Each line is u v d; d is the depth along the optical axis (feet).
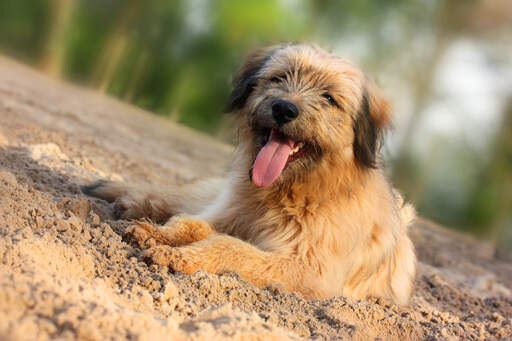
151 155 41.65
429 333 17.51
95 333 10.49
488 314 23.71
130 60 128.16
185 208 24.16
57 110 45.27
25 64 109.60
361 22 126.00
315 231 19.33
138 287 14.53
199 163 46.57
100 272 15.31
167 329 11.51
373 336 16.02
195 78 134.21
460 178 125.18
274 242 19.47
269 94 20.35
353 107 20.83
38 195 18.88
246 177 21.40
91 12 127.95
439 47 122.72
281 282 18.04
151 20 132.16
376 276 21.71
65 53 121.19
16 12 118.73
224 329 12.33
